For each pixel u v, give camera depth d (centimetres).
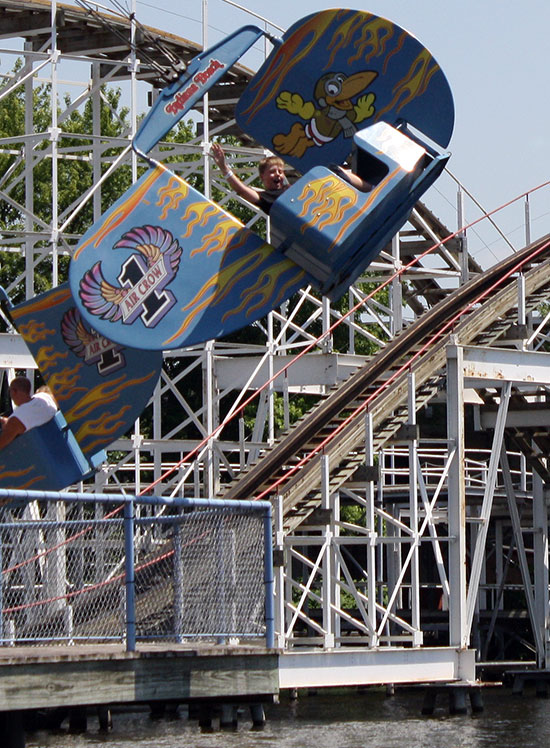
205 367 4544
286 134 1900
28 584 1686
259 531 1878
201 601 1830
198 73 1941
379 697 4206
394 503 5431
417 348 4038
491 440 4566
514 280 4434
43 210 7081
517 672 4303
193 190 1870
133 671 1678
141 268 1833
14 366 3594
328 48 1886
